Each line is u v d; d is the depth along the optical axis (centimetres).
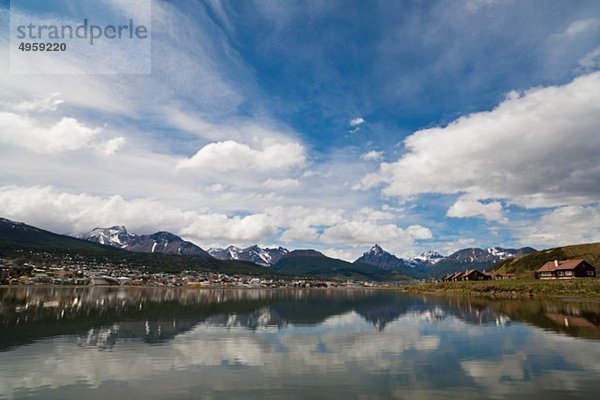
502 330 4759
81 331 4794
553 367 2972
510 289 12056
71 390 2477
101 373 2869
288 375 2847
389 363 3212
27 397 2345
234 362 3247
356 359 3366
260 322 5953
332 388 2539
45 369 2967
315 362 3256
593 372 2823
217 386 2578
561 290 10306
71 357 3372
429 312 7312
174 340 4250
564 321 5353
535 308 7206
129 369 2986
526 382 2620
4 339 4212
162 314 6956
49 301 9712
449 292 14862
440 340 4244
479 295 12338
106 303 9456
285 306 9400
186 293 17550
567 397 2319
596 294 9125
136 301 10512
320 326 5484
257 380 2717
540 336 4259
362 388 2536
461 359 3309
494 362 3173
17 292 13988
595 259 16850
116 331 4831
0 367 3020
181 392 2453
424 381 2681
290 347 3912
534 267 18688
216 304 9894
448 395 2386
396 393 2434
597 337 4134
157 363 3186
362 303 10456
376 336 4578
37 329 4925
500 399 2308
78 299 10831
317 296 15838
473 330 4850
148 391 2467
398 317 6562
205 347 3875
